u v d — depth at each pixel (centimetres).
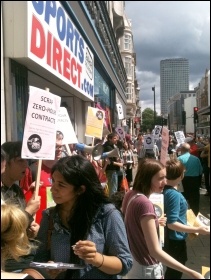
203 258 251
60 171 184
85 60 425
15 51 167
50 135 234
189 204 531
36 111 225
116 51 687
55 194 185
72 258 182
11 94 215
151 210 217
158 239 221
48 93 233
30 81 311
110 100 1032
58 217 191
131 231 221
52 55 200
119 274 178
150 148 661
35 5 165
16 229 161
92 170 189
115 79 988
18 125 252
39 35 174
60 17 201
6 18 157
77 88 311
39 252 192
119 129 785
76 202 185
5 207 163
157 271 216
